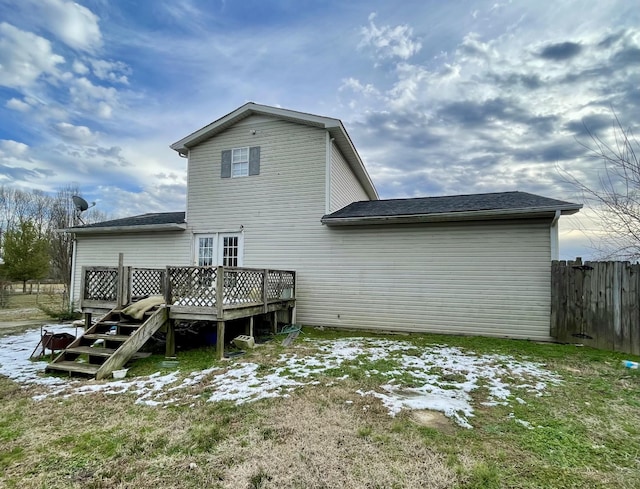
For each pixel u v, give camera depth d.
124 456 2.75
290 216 9.38
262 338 7.47
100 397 4.05
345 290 8.78
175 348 6.59
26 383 4.64
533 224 7.37
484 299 7.66
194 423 3.31
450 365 5.33
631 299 6.00
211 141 10.34
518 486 2.33
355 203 10.91
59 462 2.68
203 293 5.99
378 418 3.38
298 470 2.51
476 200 8.65
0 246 22.14
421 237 8.23
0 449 2.88
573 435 3.05
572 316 6.79
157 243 10.68
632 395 4.05
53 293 19.28
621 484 2.36
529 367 5.22
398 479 2.40
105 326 6.12
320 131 9.27
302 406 3.69
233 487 2.33
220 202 10.10
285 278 8.55
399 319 8.30
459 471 2.48
